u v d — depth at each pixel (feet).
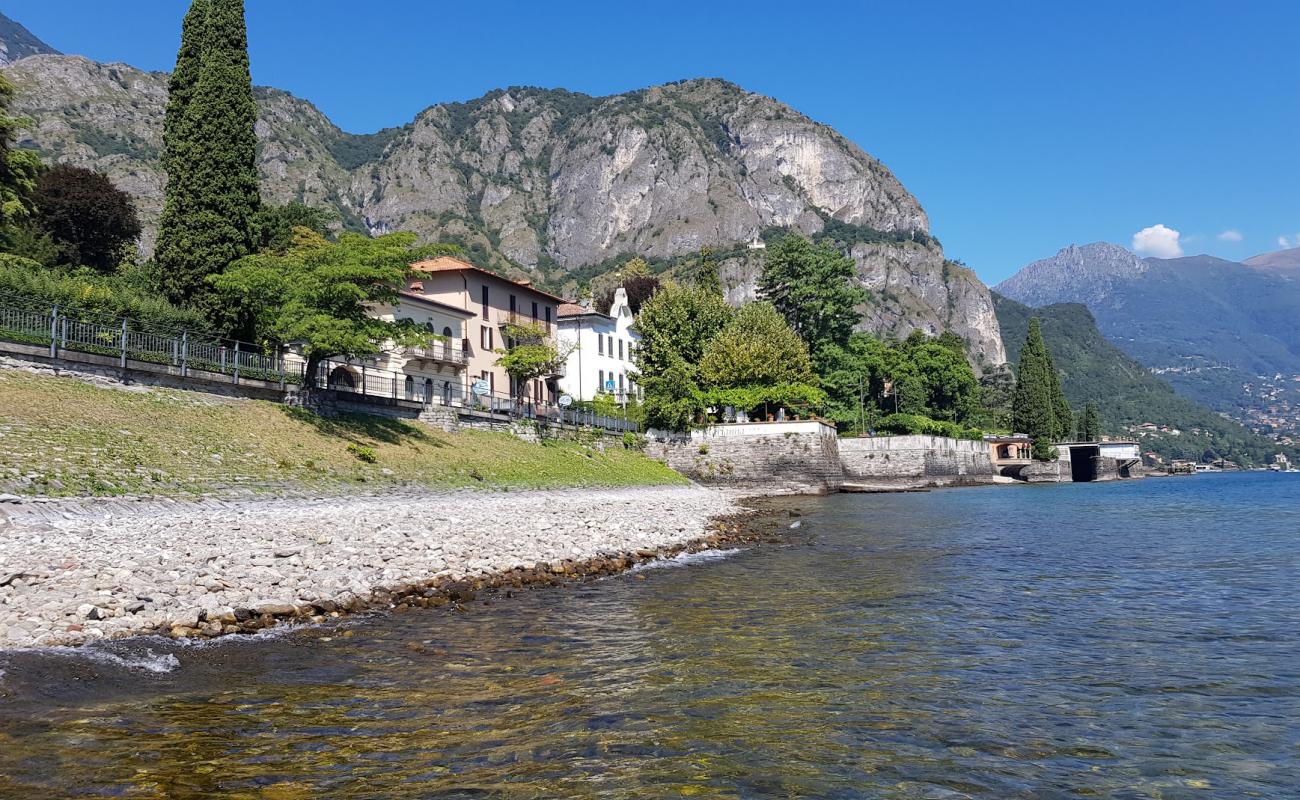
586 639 46.83
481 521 96.58
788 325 352.28
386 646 44.55
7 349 103.81
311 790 25.32
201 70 149.89
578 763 27.81
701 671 39.86
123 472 90.68
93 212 215.92
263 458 114.93
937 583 68.08
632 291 435.12
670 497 181.78
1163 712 33.55
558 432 209.97
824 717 32.91
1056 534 112.16
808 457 250.37
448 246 146.30
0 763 26.94
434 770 27.09
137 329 124.06
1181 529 118.93
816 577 71.77
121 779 25.89
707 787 25.91
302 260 141.79
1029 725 32.01
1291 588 63.87
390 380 192.85
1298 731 31.24
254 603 50.34
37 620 41.81
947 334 548.72
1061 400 483.10
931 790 25.86
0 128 166.50
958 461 341.82
